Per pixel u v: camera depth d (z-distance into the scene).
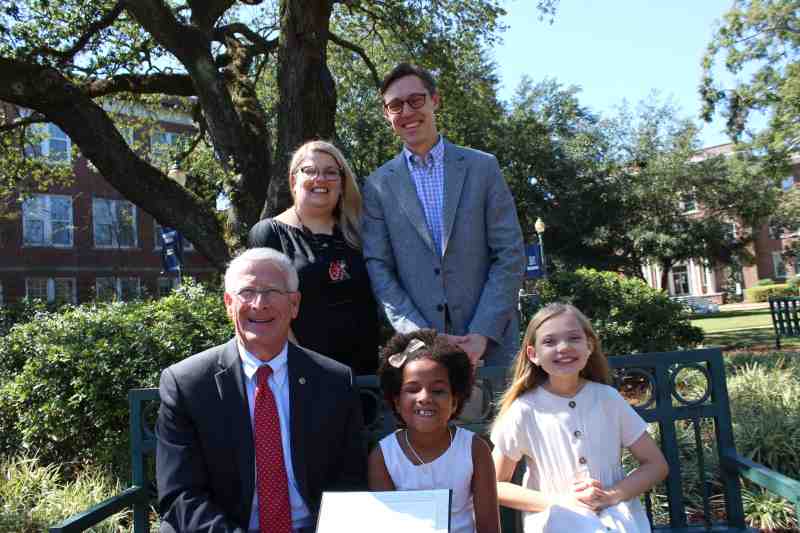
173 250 19.53
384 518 2.05
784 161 19.72
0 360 5.48
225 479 2.33
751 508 4.10
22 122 12.98
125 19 11.96
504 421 2.72
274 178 7.42
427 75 3.19
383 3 13.01
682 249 30.89
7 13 10.30
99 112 8.84
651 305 9.04
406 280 3.06
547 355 2.62
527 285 11.67
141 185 8.87
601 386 2.72
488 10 13.20
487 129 24.94
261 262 2.43
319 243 3.16
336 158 3.21
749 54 18.94
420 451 2.45
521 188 28.12
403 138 3.17
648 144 31.55
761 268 48.59
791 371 6.79
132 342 5.06
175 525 2.24
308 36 7.59
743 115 19.59
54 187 28.31
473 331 2.86
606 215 29.86
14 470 4.59
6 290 26.95
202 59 8.73
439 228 3.09
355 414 2.50
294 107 7.56
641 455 2.63
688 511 4.14
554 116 30.12
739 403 5.59
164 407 2.38
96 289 27.81
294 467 2.36
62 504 4.17
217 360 2.46
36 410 4.95
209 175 16.19
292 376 2.46
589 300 9.17
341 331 3.06
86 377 4.88
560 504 2.47
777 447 4.69
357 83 17.08
